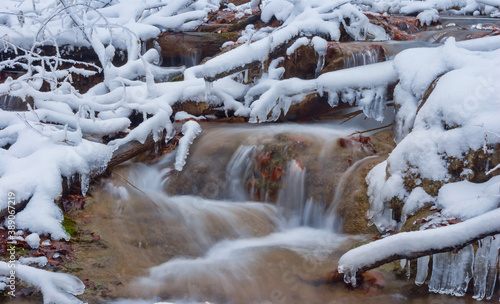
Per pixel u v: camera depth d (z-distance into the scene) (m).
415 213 5.21
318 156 6.38
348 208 5.82
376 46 7.93
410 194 5.32
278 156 6.45
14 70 9.06
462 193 4.96
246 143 6.71
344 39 8.70
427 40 8.59
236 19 10.48
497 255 4.38
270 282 4.80
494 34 8.15
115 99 7.51
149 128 6.67
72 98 6.80
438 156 5.27
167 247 5.37
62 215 5.44
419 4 11.02
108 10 9.80
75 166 5.82
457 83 5.46
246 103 7.64
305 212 6.13
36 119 6.46
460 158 5.13
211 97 7.58
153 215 5.82
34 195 5.37
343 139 6.52
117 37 9.08
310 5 8.71
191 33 9.54
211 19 11.05
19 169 5.62
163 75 8.72
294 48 7.82
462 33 8.63
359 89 7.24
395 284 4.67
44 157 5.71
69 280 4.33
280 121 7.64
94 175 6.13
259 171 6.44
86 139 6.55
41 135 6.07
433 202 5.17
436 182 5.20
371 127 7.35
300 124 7.48
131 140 6.58
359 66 7.59
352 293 4.61
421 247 4.26
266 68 7.79
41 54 9.03
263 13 9.55
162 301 4.45
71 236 5.23
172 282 4.76
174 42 9.34
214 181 6.46
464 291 4.52
